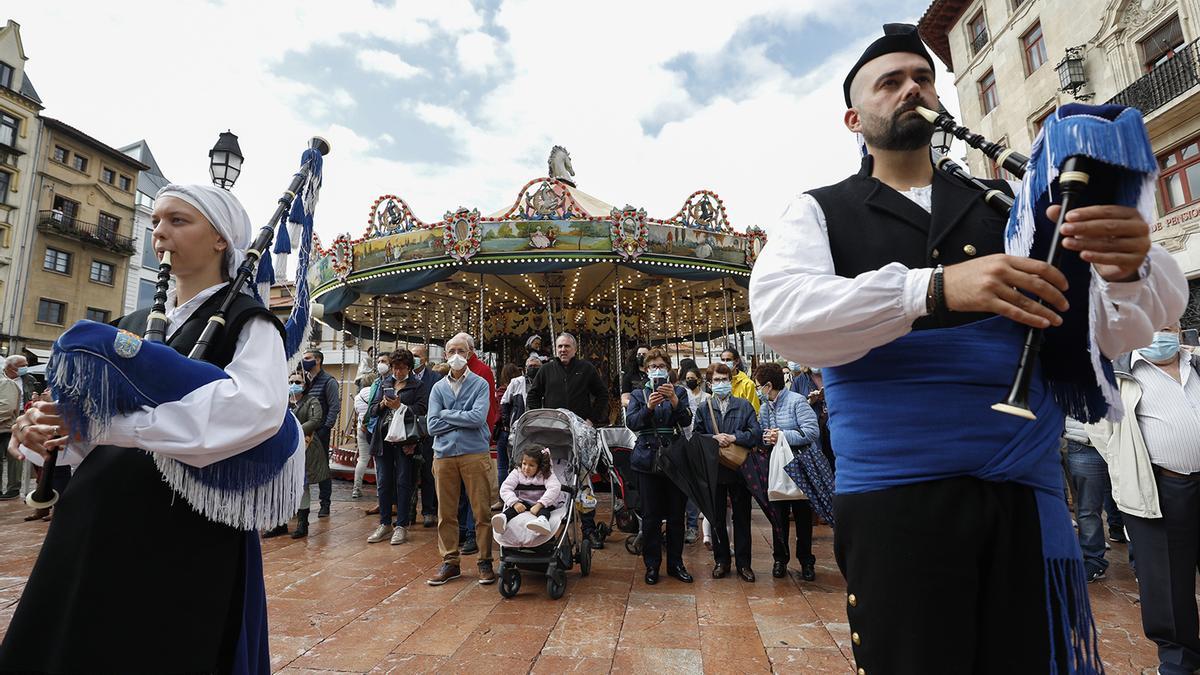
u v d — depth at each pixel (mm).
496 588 4316
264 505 1347
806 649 3135
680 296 14617
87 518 1205
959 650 1002
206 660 1228
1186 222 13367
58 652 1117
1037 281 852
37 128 28562
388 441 5840
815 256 1162
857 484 1139
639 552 5602
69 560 1183
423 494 6676
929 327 1100
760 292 1127
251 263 1554
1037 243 1010
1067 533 1074
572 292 13531
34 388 8445
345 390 19594
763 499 4547
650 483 4645
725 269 10570
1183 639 2744
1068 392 1140
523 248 9570
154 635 1169
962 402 1051
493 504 4816
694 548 5926
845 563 1192
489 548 4496
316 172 2252
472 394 4586
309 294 2125
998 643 1002
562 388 6184
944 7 20797
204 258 1557
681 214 10352
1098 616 3639
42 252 28516
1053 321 874
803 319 1018
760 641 3252
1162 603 2803
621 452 6414
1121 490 2965
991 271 874
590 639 3285
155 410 1133
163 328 1388
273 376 1306
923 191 1301
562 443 5125
